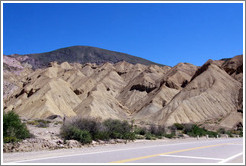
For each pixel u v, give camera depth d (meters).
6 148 16.02
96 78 188.50
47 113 87.62
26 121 52.38
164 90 127.19
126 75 194.88
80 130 22.69
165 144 24.58
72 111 105.81
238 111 79.31
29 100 100.31
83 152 15.86
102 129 25.75
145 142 27.97
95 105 108.88
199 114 92.50
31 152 15.91
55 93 108.69
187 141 31.38
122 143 25.20
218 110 95.94
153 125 41.88
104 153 15.15
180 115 89.19
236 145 22.33
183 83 144.00
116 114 113.19
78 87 148.62
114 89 168.50
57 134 25.48
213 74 112.94
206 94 101.19
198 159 12.50
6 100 118.81
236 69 123.06
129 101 143.00
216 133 51.00
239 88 106.31
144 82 153.00
